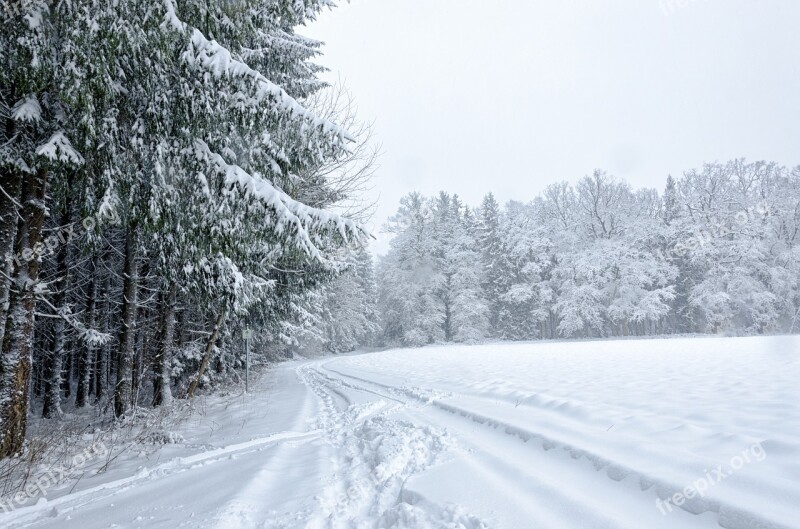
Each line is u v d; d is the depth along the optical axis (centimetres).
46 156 579
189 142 655
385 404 963
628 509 332
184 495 418
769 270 4034
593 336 4941
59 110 621
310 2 845
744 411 570
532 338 5069
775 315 3903
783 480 322
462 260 5541
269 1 796
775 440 416
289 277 1404
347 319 5381
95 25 511
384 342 6022
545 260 5259
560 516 322
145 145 648
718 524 296
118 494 453
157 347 1438
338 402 1086
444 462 479
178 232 715
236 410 1069
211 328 1677
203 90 625
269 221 649
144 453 653
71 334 1583
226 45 762
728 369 1103
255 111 641
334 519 345
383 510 368
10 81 548
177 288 1272
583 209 5441
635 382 962
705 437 463
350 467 495
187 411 1074
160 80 636
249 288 1037
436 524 316
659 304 4403
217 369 1909
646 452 428
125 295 1008
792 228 4281
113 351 2228
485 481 405
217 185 657
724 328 4075
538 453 500
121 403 971
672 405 652
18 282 673
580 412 652
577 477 410
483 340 5044
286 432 721
